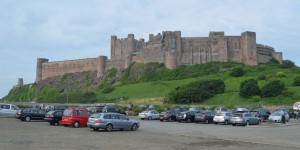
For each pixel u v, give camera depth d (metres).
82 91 165.25
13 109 50.75
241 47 164.00
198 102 110.69
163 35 174.50
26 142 22.09
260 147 22.66
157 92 133.50
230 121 44.97
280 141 26.56
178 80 148.00
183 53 167.12
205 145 23.00
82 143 22.44
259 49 168.50
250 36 161.50
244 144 24.05
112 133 30.30
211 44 165.62
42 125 37.69
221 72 150.38
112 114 33.00
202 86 116.81
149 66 171.00
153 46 176.00
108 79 179.75
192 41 168.00
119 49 194.75
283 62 176.50
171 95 114.19
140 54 179.75
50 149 19.36
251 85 108.19
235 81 129.62
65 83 192.25
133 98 131.75
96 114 32.81
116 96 139.75
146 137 27.36
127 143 23.02
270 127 41.59
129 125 33.78
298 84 115.25
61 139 24.41
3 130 29.66
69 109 36.81
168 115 52.06
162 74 161.75
